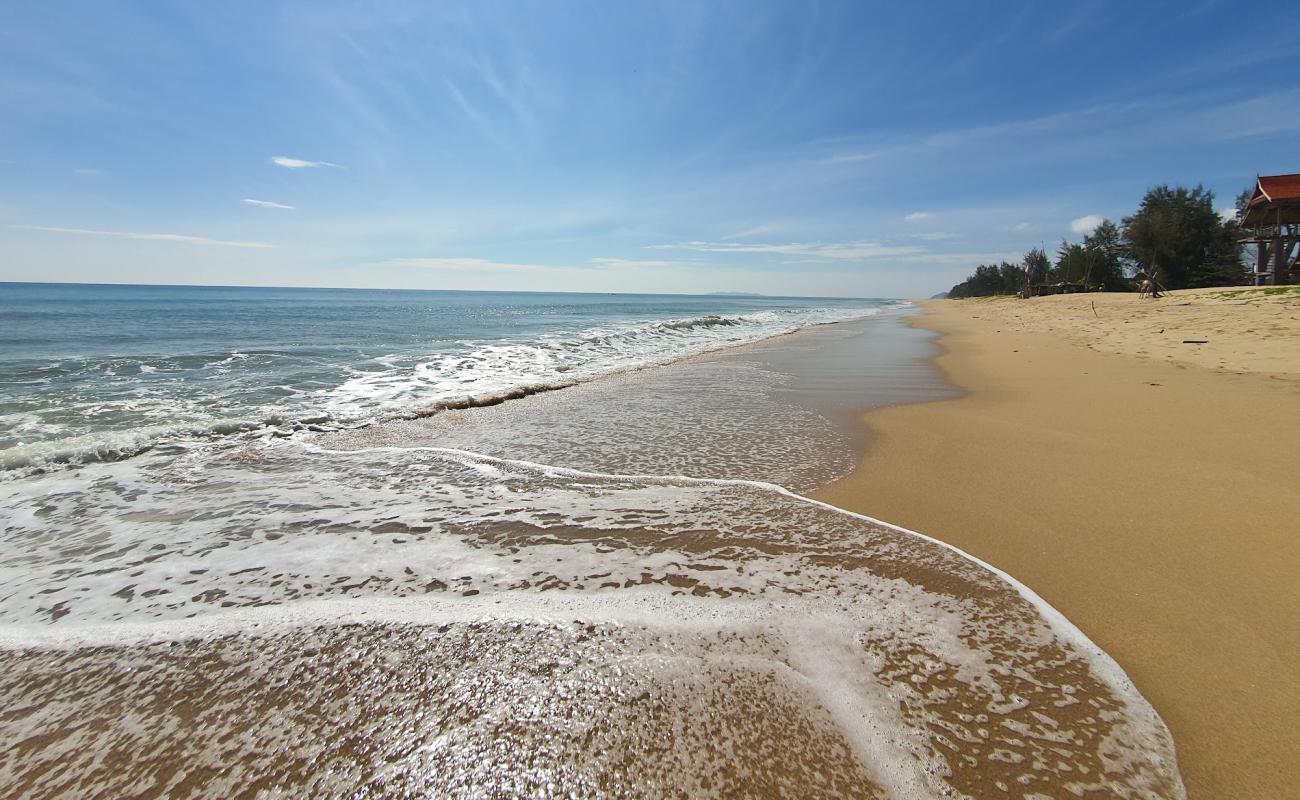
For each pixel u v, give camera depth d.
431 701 2.50
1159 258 43.69
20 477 5.70
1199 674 2.61
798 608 3.18
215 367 13.67
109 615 3.26
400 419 8.21
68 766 2.21
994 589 3.36
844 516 4.51
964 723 2.33
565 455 6.37
